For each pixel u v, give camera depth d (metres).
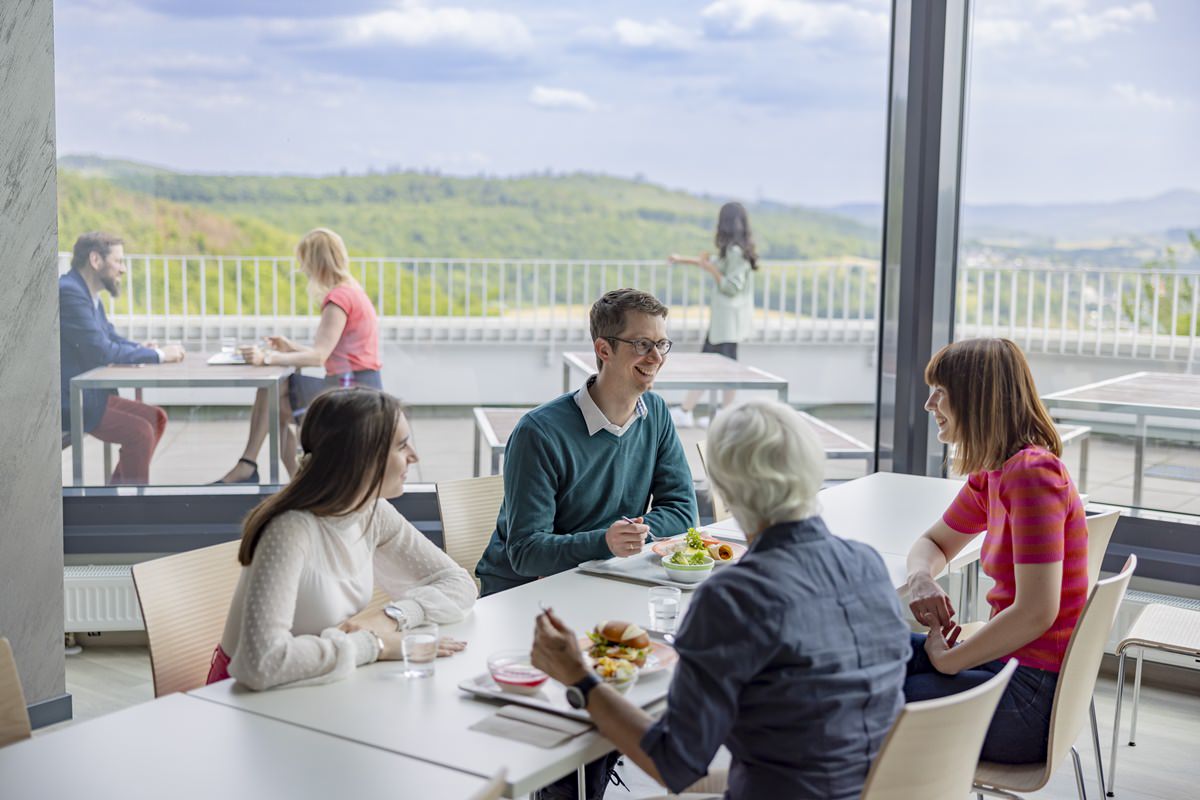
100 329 4.04
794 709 1.51
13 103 3.02
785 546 1.57
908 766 1.51
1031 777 2.05
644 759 1.53
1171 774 3.02
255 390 4.17
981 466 2.22
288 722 1.66
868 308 4.35
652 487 2.76
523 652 1.87
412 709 1.70
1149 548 3.76
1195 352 3.78
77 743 1.59
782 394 4.49
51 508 3.21
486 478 3.05
